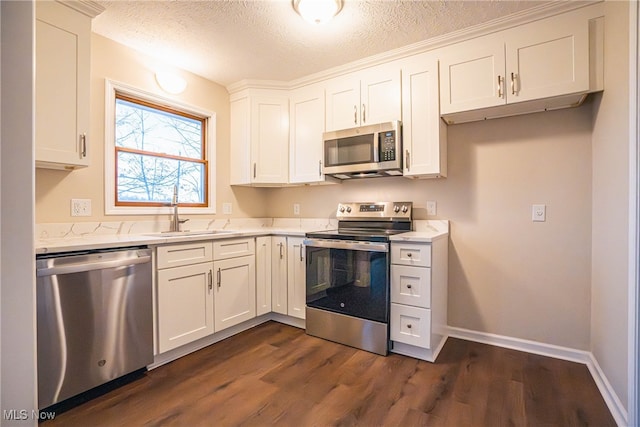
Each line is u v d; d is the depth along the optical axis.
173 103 2.69
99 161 2.23
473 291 2.46
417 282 2.12
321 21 1.94
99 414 1.55
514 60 2.05
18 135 1.18
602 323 1.80
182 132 2.87
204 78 2.96
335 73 2.77
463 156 2.50
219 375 1.93
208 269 2.31
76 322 1.61
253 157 3.04
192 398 1.69
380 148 2.49
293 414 1.55
